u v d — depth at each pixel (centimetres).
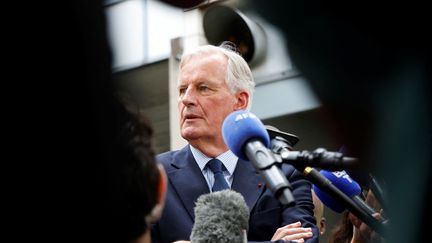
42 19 84
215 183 325
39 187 90
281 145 193
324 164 175
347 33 89
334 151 176
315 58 91
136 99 138
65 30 85
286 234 302
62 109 87
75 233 94
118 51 95
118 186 98
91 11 86
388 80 92
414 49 90
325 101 95
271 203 319
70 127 88
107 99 90
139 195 122
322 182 213
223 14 209
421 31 88
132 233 117
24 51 84
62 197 91
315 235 312
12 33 84
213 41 216
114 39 92
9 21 84
